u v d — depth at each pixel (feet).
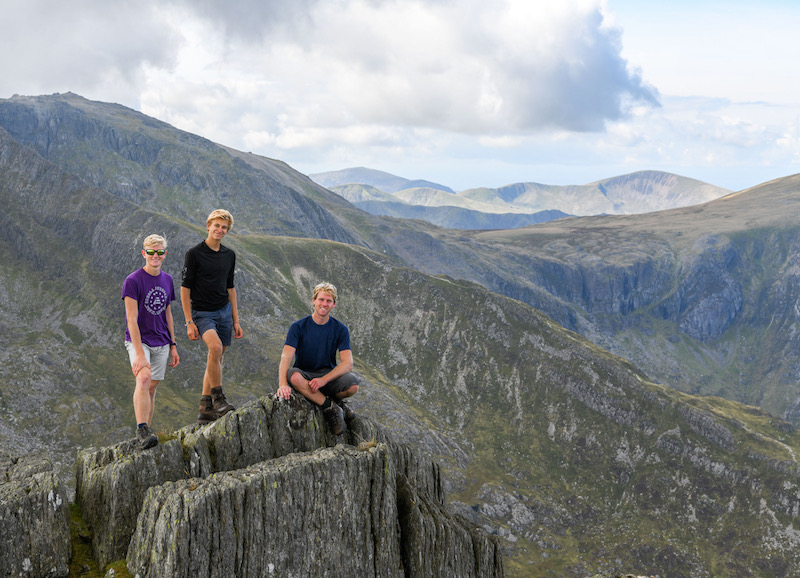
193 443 36.04
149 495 32.09
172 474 34.76
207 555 30.35
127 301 35.78
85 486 34.78
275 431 38.93
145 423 35.40
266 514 32.76
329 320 40.40
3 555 29.35
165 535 29.84
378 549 37.47
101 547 32.71
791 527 644.27
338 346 40.98
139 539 31.30
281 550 33.09
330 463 35.73
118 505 32.71
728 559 630.74
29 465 33.78
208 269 38.63
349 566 35.86
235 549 31.42
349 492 36.24
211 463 36.50
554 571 581.94
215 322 39.83
